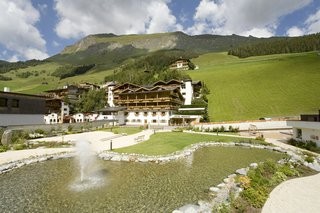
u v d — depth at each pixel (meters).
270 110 70.06
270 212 13.02
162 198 16.28
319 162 24.69
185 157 28.98
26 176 21.23
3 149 30.64
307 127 33.59
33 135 42.69
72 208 14.91
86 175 21.53
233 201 14.10
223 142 39.31
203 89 96.25
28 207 15.08
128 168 23.78
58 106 101.25
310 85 82.38
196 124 60.50
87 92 128.12
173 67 159.00
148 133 51.06
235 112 73.38
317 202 14.39
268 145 36.22
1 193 17.36
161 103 75.94
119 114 78.88
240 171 21.61
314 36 196.88
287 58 130.88
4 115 44.91
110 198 16.38
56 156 27.97
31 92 172.38
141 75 132.00
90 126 62.09
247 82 100.00
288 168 21.48
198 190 17.67
